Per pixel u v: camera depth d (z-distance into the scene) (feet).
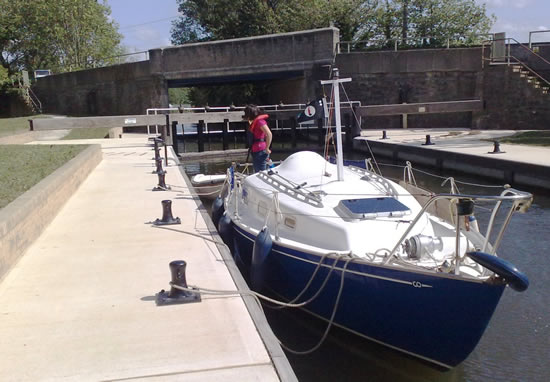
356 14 119.55
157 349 12.08
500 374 16.94
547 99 74.38
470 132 72.13
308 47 88.74
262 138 29.60
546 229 32.55
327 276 17.72
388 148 64.80
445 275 15.02
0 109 128.36
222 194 30.58
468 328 15.29
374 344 18.28
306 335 19.83
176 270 14.84
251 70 92.68
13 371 11.14
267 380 10.77
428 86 85.76
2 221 16.84
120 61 157.28
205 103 143.74
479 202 40.68
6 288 15.92
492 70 77.41
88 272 17.30
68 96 116.67
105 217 25.17
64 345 12.30
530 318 20.68
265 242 20.03
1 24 128.26
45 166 31.86
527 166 42.78
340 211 19.79
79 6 139.44
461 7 121.19
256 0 118.21
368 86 87.61
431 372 17.39
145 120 66.80
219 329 13.09
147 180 36.35
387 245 18.28
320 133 79.92
